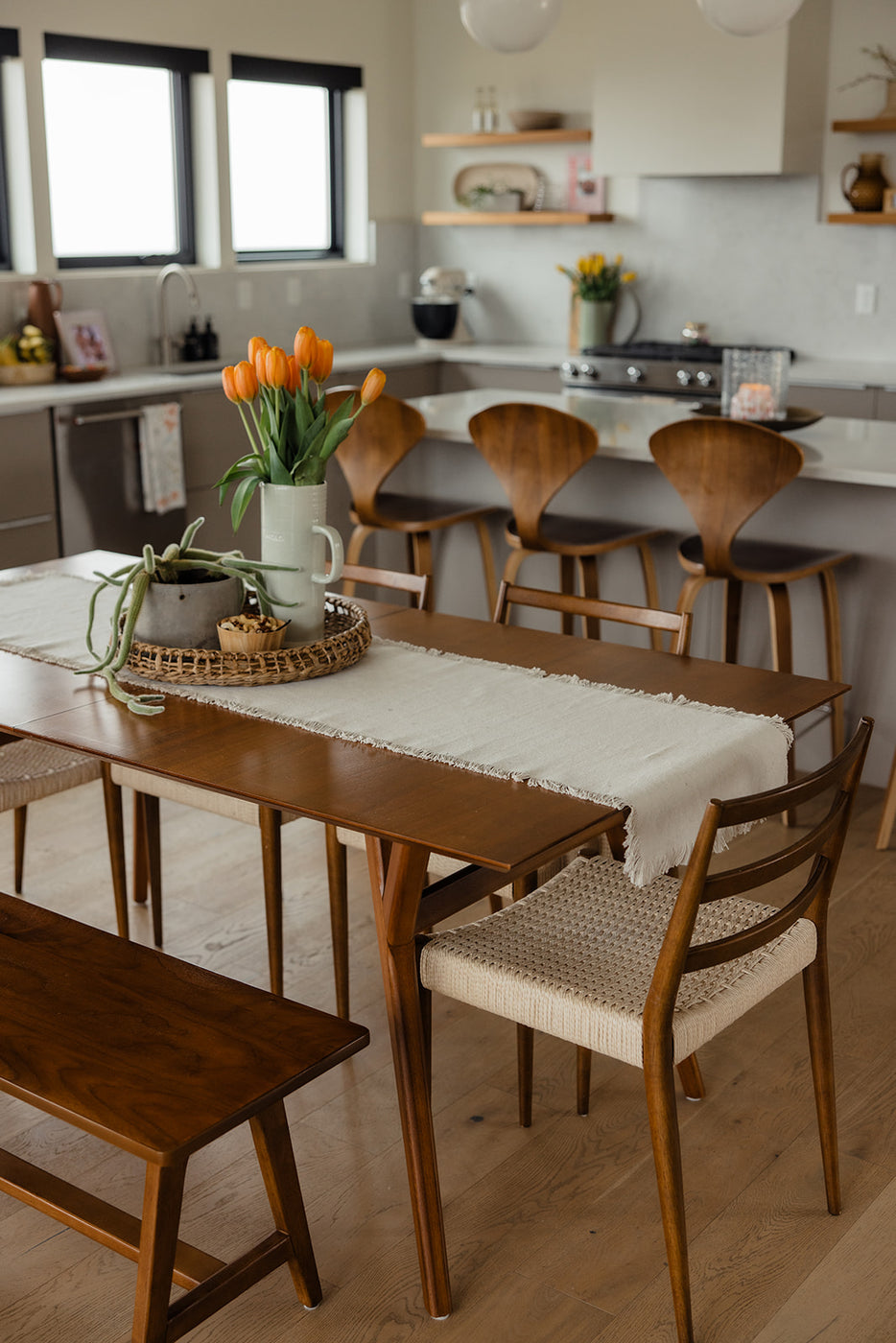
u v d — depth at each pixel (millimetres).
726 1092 2412
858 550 3641
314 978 2764
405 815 1673
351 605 2455
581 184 6285
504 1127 2318
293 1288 1943
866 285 5652
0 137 5074
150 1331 1646
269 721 2000
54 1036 1733
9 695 2105
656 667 2299
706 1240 2035
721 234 5965
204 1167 2217
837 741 3596
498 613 2621
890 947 2906
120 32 5262
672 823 1773
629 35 5566
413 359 6051
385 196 6629
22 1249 2029
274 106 6125
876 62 5441
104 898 3117
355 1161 2230
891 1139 2283
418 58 6609
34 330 4918
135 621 2137
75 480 4586
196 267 5801
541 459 3584
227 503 5199
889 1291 1932
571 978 1851
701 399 5496
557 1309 1897
